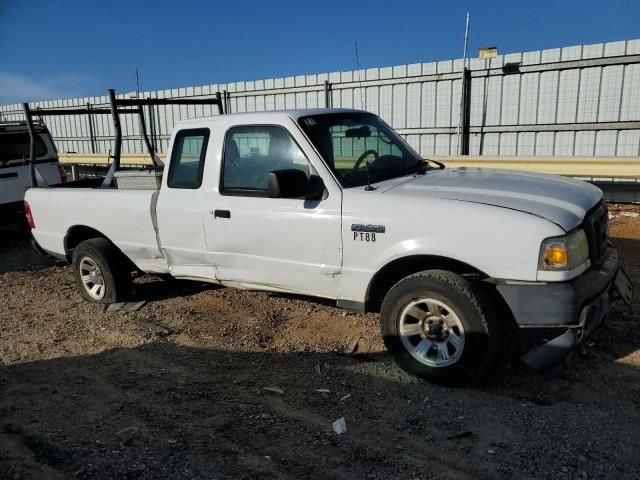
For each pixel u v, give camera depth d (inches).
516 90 410.9
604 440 125.2
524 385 152.3
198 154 195.3
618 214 362.6
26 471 123.4
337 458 123.8
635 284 226.1
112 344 196.7
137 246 218.7
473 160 399.5
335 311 213.2
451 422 136.1
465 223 143.7
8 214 375.9
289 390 157.0
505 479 113.9
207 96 576.4
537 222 137.1
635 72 364.2
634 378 152.3
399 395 150.6
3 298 258.5
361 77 477.4
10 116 826.8
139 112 272.8
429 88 445.1
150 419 144.4
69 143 747.4
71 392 162.4
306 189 164.7
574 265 138.3
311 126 175.9
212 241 192.7
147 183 217.6
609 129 380.8
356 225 159.2
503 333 162.4
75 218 236.5
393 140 201.3
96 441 134.7
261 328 201.8
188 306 228.7
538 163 375.6
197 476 118.6
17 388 166.7
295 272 175.6
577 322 137.9
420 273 152.3
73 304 242.7
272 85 528.7
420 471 117.9
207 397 155.3
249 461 123.7
